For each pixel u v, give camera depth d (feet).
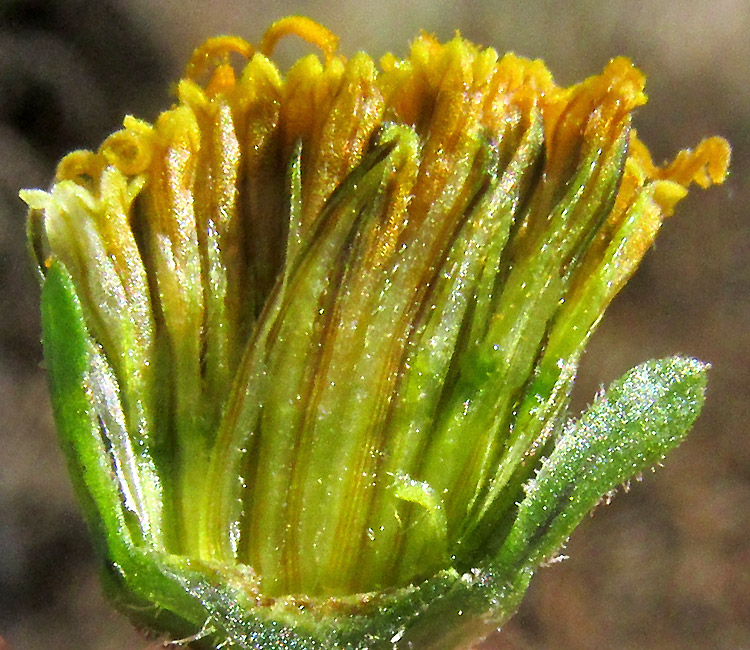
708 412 0.23
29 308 0.22
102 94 0.23
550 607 0.21
